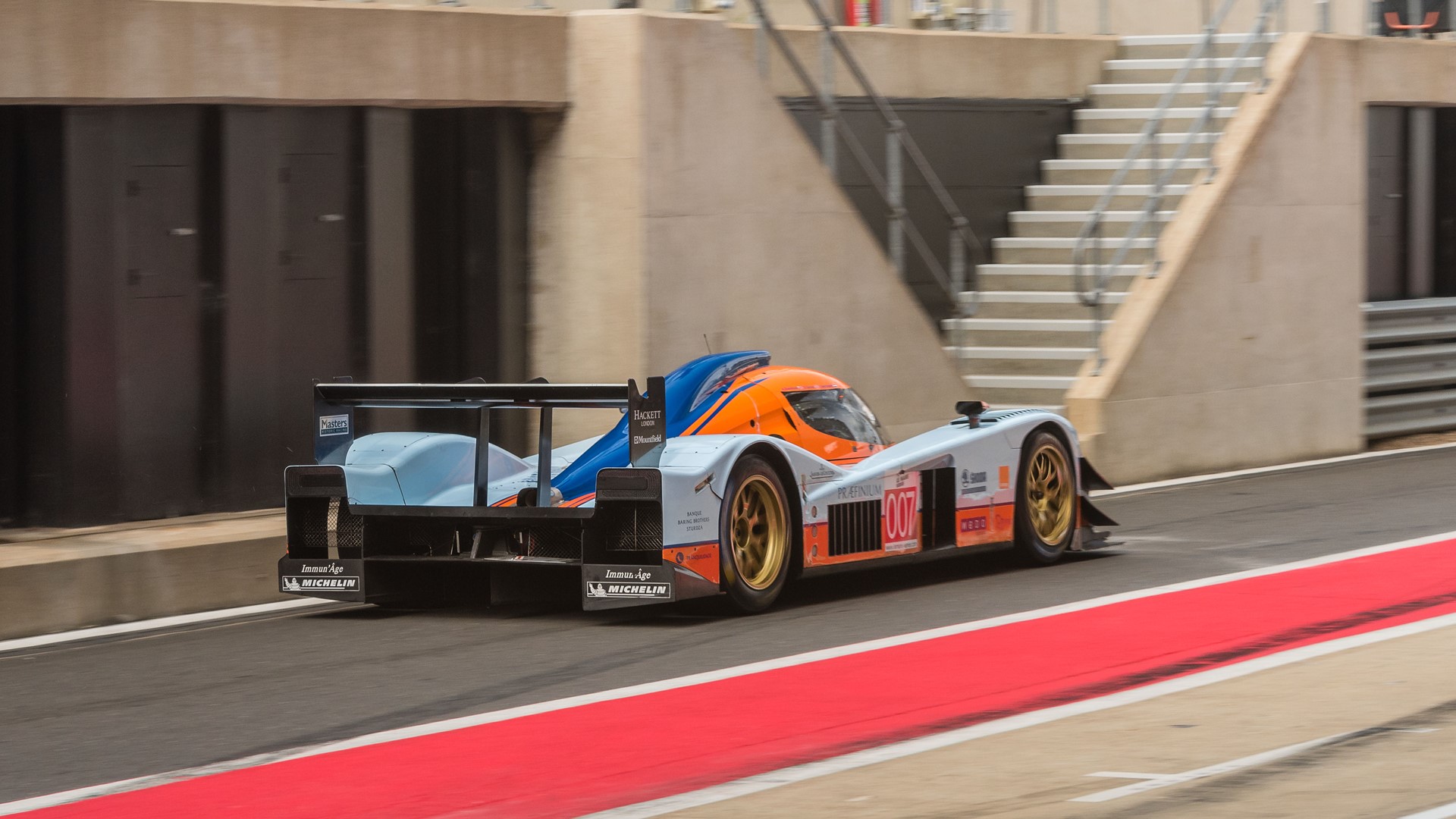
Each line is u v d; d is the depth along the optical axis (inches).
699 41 1491.1
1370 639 920.9
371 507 1056.8
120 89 1165.7
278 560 1161.4
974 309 1760.6
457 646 962.7
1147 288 1793.8
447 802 644.7
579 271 1475.1
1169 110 2034.9
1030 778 660.7
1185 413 1802.4
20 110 1168.8
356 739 748.0
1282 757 682.2
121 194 1204.5
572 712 789.9
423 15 1354.6
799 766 687.1
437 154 1427.2
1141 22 2405.3
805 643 946.1
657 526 979.3
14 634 1018.1
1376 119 2154.3
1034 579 1162.0
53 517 1183.6
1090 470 1267.2
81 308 1185.4
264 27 1251.8
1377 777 649.6
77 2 1138.0
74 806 650.8
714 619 1027.9
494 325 1475.1
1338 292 1984.5
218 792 665.6
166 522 1226.0
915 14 2111.2
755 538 1050.1
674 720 770.2
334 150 1343.5
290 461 1326.3
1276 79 1931.6
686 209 1482.5
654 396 997.2
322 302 1342.3
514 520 1021.8
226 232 1269.7
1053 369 1836.9
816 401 1136.8
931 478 1149.7
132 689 868.6
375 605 1134.4
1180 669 860.0
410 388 1053.2
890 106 1882.4
